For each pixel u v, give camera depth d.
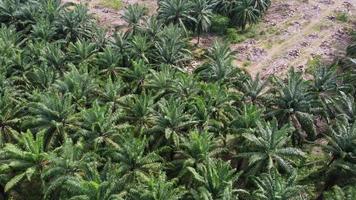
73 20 53.44
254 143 34.25
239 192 33.09
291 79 40.47
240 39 60.53
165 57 48.50
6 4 55.88
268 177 31.44
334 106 40.91
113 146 35.03
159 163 33.41
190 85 41.31
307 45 59.28
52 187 30.81
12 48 46.72
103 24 64.56
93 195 29.14
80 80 41.16
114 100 39.88
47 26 52.25
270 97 40.41
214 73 44.31
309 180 38.00
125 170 32.53
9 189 33.78
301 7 67.94
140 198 29.66
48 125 36.16
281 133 34.59
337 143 35.03
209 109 38.25
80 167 31.78
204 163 33.34
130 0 71.81
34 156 32.44
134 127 37.47
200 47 59.19
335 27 63.00
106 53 46.53
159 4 59.53
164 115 37.25
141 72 44.19
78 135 35.50
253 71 54.59
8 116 37.09
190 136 34.56
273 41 60.38
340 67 54.25
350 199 30.28
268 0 64.69
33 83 43.44
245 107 37.06
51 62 46.19
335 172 35.12
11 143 36.16
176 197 29.78
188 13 57.22
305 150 41.56
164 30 51.91
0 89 39.91
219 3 62.62
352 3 69.25
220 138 37.06
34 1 58.25
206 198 29.17
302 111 39.47
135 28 53.69
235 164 38.50
